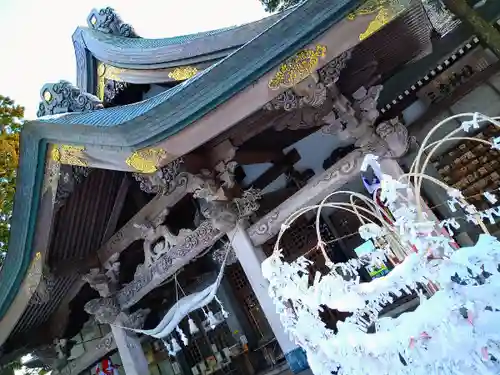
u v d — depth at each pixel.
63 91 9.00
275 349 11.42
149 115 6.11
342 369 3.73
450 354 3.11
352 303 3.76
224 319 12.20
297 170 10.95
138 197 9.65
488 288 3.10
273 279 4.19
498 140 3.37
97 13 11.31
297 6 5.37
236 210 7.80
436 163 10.59
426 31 8.97
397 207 3.88
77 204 8.80
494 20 10.52
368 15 5.24
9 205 13.09
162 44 9.85
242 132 7.52
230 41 7.61
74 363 11.14
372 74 9.02
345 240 11.02
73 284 10.16
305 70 5.63
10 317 9.13
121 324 9.77
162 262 8.94
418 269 3.41
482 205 10.11
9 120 13.17
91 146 6.75
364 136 6.86
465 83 10.33
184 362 12.75
